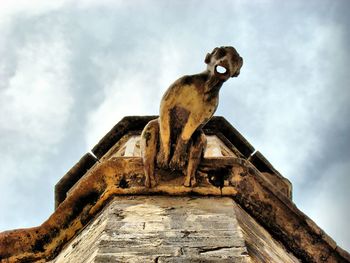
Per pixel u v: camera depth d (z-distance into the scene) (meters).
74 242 5.05
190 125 4.87
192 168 5.11
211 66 4.67
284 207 5.38
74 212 5.29
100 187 5.25
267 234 5.20
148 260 3.82
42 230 5.35
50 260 5.30
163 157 5.12
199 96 4.77
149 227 4.38
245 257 3.89
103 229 4.45
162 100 4.84
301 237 5.43
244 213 5.10
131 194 5.12
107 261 3.81
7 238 5.38
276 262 4.56
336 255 5.46
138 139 7.86
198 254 3.92
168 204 4.91
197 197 5.09
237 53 4.59
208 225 4.42
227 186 5.18
